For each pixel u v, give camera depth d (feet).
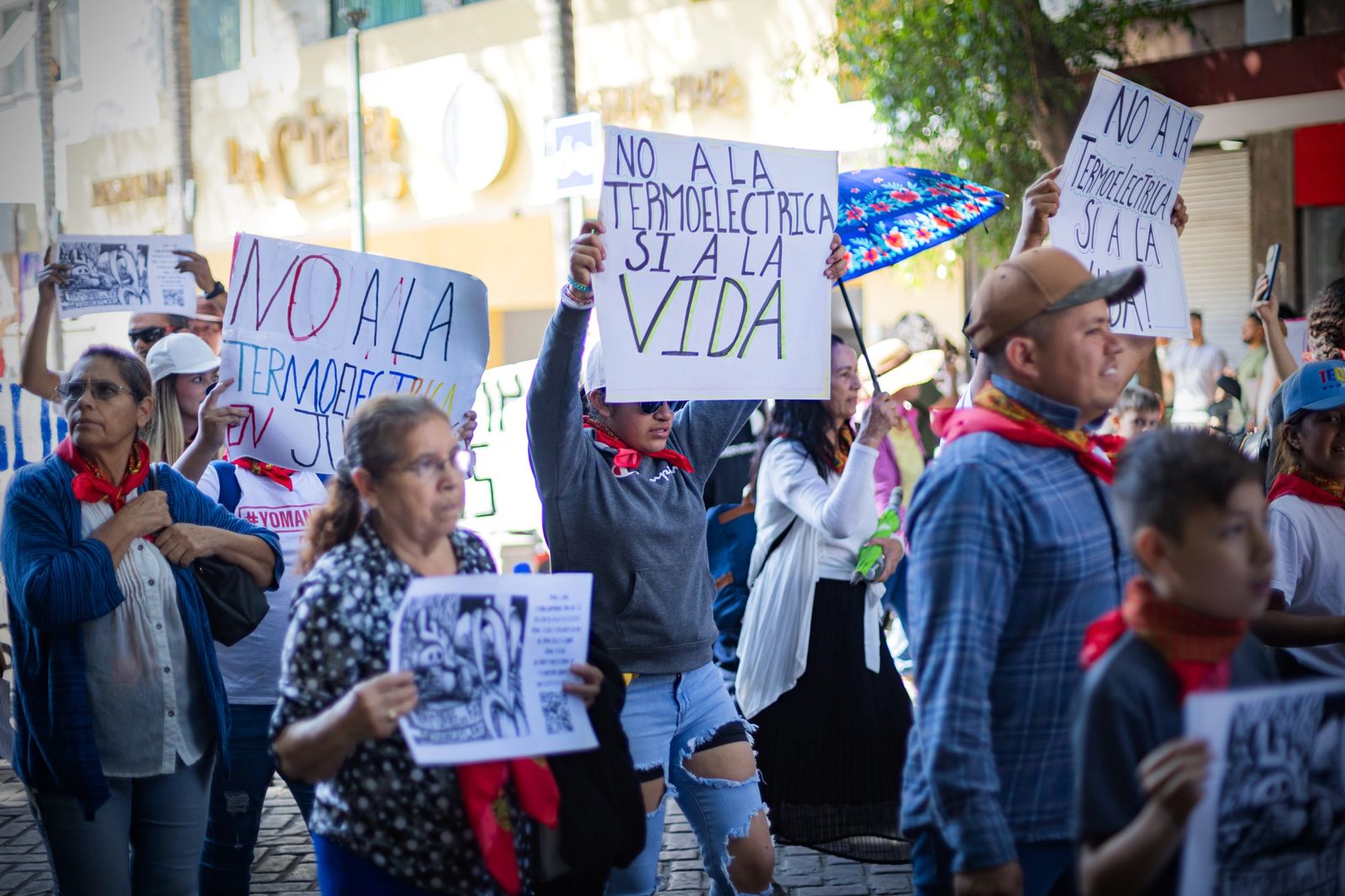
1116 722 7.16
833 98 47.11
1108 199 14.42
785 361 12.79
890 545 15.24
